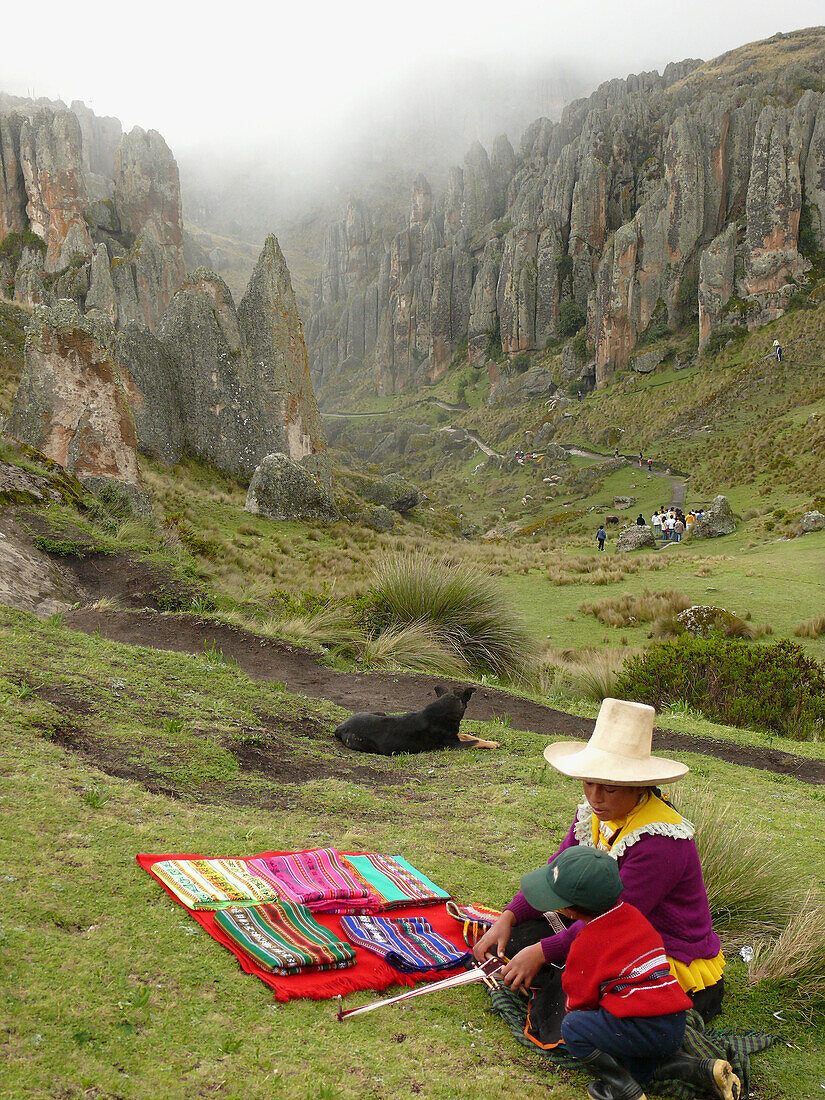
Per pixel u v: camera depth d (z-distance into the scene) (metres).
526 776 7.00
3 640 7.30
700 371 110.69
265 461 33.34
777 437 76.31
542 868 3.34
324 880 4.10
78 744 5.50
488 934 3.52
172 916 3.48
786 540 40.12
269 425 39.50
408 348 188.00
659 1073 3.11
